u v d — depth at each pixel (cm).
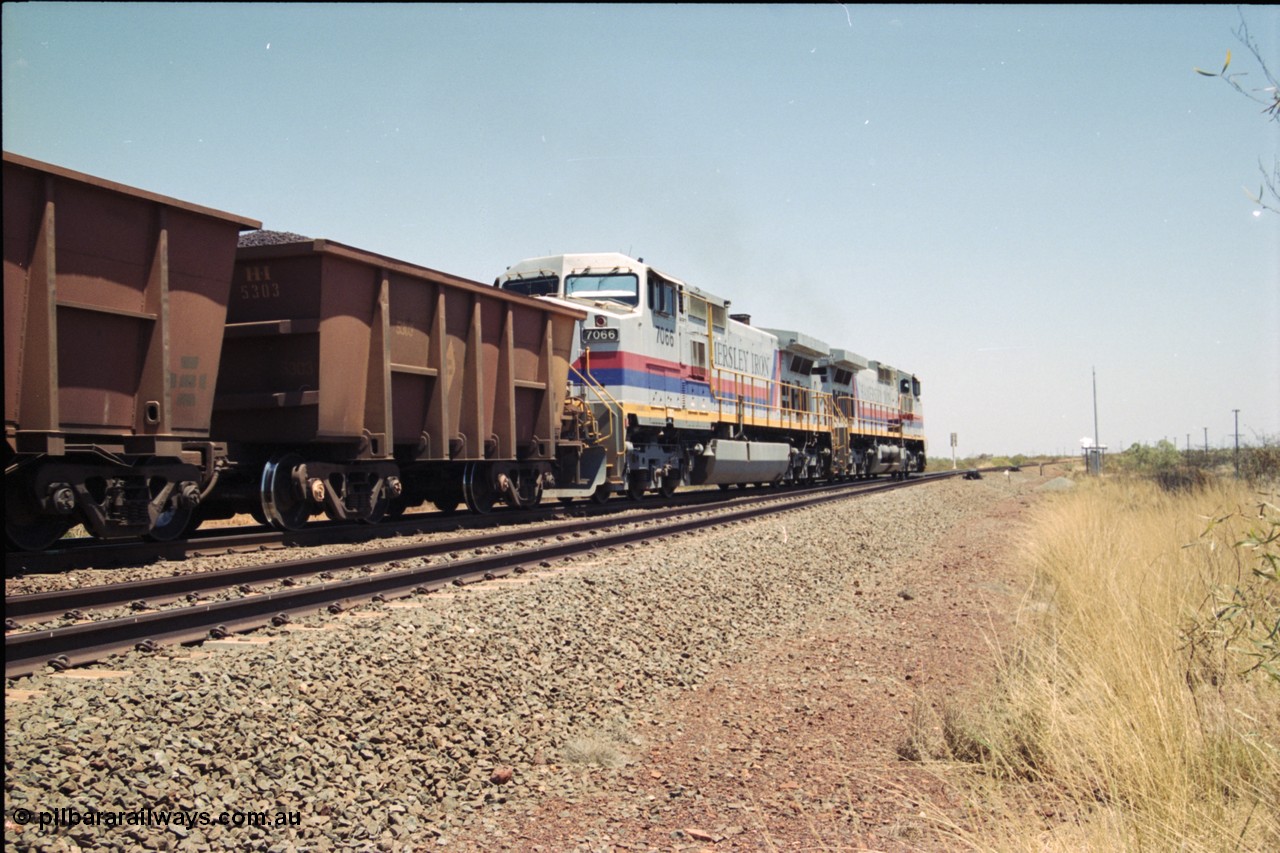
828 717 660
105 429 872
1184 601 752
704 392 2166
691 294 2112
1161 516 1400
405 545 1098
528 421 1594
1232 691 597
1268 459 1600
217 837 410
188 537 1156
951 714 598
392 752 524
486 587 920
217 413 1174
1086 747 509
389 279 1236
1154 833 406
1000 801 455
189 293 942
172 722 486
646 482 1964
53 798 399
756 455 2433
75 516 886
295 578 891
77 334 838
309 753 493
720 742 610
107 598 732
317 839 430
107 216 854
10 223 772
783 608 1033
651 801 512
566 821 487
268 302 1147
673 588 990
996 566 1413
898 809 491
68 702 492
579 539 1227
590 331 1808
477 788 515
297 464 1142
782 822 479
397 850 437
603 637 788
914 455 4672
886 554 1516
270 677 558
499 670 659
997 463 8612
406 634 685
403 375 1275
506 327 1485
